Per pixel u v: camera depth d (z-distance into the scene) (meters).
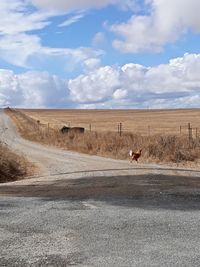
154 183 15.52
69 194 13.41
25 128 72.88
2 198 12.84
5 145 25.56
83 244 7.77
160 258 6.92
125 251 7.33
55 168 24.20
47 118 109.25
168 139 30.12
